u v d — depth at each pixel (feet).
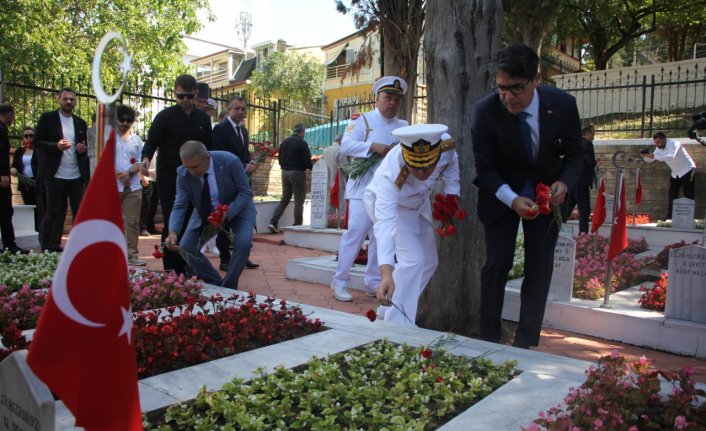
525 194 13.60
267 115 56.24
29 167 34.96
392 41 36.04
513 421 8.47
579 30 91.50
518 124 13.10
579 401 7.89
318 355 11.60
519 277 23.15
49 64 52.85
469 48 16.16
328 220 37.63
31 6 52.44
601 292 20.31
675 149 42.60
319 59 136.05
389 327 13.80
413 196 14.71
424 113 53.67
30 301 14.71
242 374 10.45
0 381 6.50
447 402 8.96
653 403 8.05
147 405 8.95
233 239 19.39
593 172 34.99
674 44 93.66
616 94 70.44
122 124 26.63
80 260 5.74
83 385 5.74
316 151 64.85
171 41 63.31
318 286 24.08
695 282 16.75
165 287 16.61
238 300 16.29
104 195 5.86
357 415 8.55
